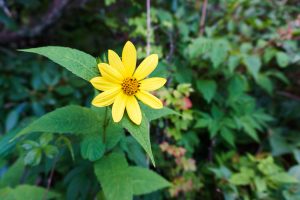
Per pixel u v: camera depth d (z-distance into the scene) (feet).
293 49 1.36
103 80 0.59
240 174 1.11
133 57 0.63
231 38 1.42
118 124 0.66
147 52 1.09
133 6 1.44
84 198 0.89
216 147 1.30
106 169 0.70
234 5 1.46
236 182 1.10
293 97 1.49
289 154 1.37
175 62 1.23
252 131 1.20
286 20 1.54
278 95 1.51
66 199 0.93
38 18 1.65
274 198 1.08
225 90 1.32
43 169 1.01
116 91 0.61
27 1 1.55
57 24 1.66
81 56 0.59
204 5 1.38
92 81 0.57
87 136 0.67
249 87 1.44
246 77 1.41
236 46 1.38
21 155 0.93
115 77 0.60
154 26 1.37
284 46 1.34
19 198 0.87
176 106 1.06
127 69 0.63
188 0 1.52
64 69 1.40
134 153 0.90
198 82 1.21
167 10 1.53
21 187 0.90
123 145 0.81
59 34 1.69
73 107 0.65
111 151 0.78
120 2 1.49
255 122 1.24
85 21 1.62
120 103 0.60
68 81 1.37
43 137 0.79
